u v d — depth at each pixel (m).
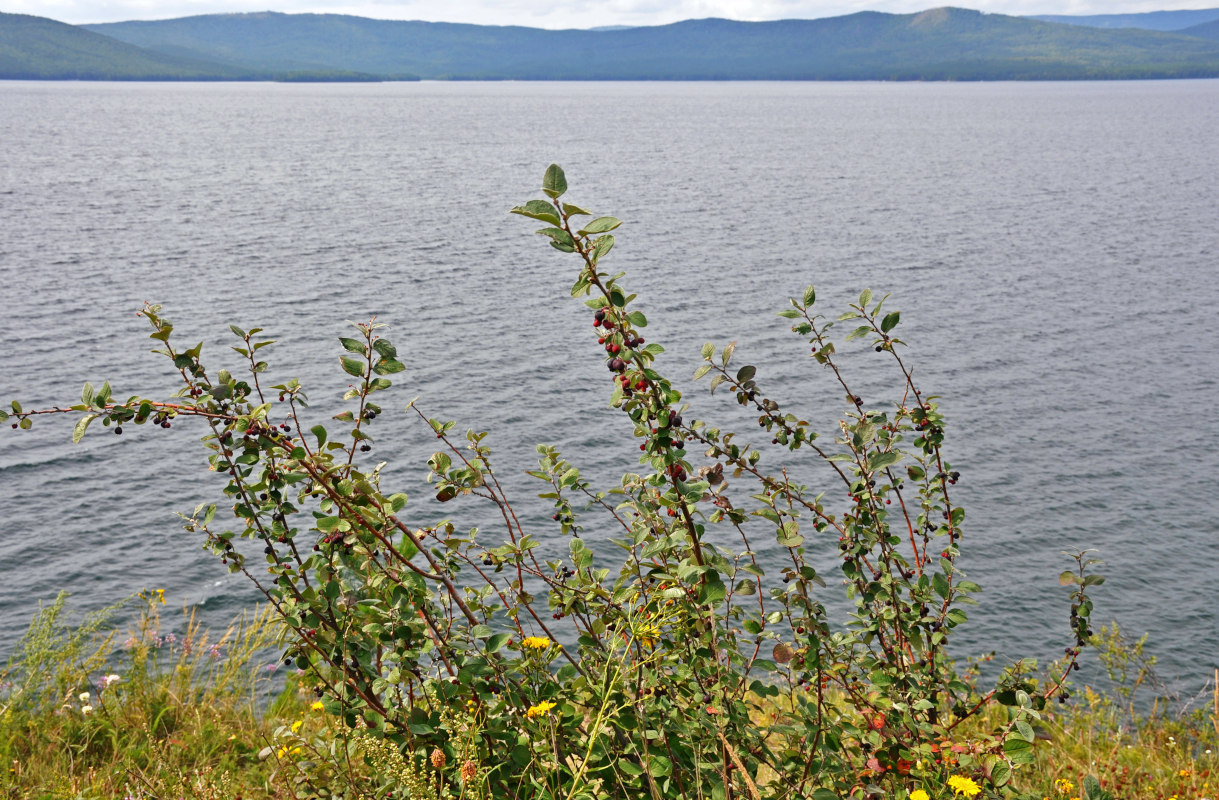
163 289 64.31
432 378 44.31
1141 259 78.62
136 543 27.67
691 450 28.45
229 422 3.48
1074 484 33.53
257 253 81.00
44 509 30.00
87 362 45.00
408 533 3.64
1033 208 110.81
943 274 72.50
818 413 38.97
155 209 109.06
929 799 3.42
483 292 67.00
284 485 3.56
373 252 83.38
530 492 30.03
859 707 3.87
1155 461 35.88
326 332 53.16
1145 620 24.56
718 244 86.31
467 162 182.38
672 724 3.52
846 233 93.06
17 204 108.88
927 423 4.21
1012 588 25.94
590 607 3.90
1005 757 3.38
